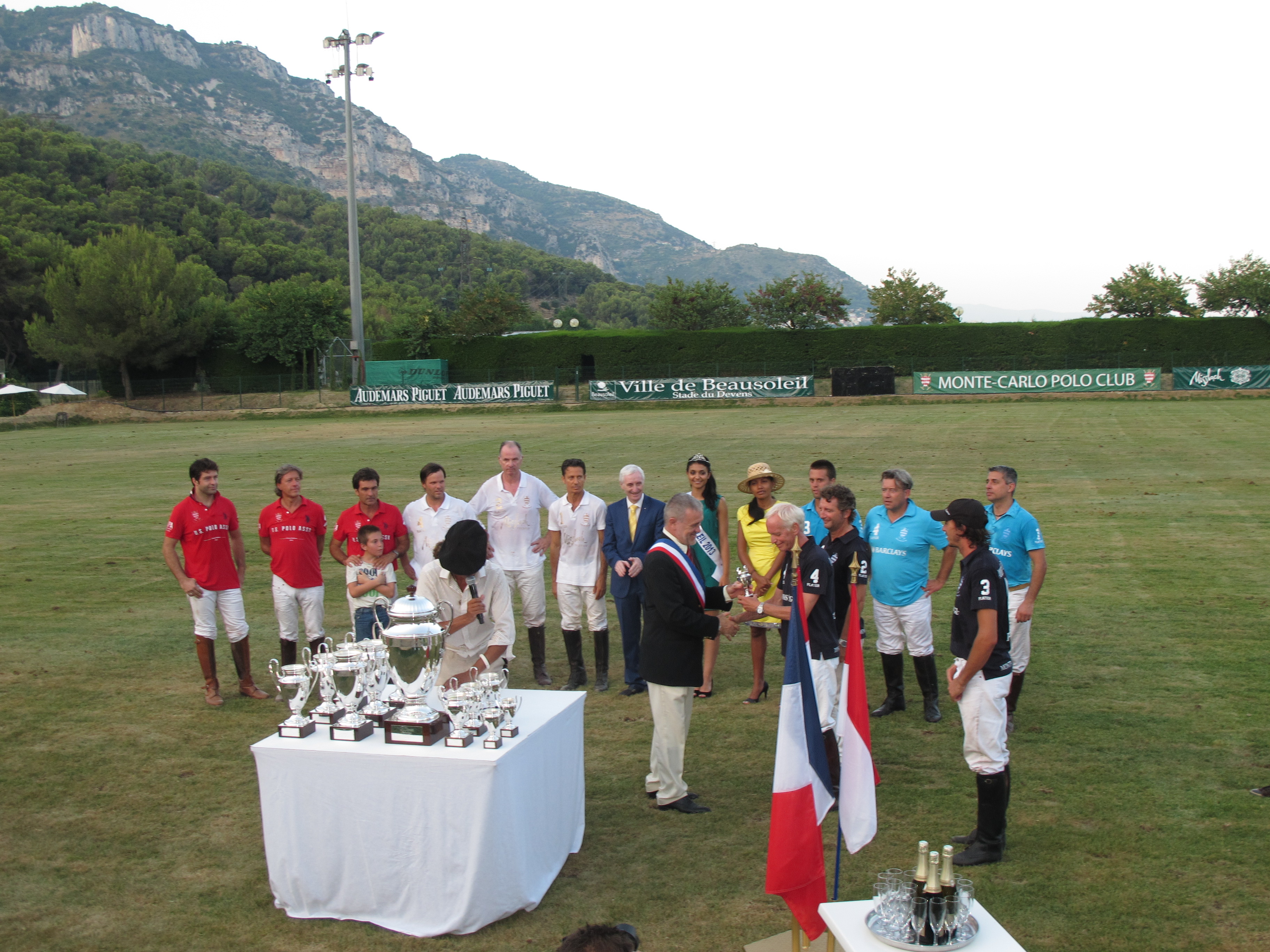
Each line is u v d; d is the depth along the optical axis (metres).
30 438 38.41
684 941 4.26
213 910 4.61
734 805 5.69
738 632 9.77
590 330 58.31
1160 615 9.46
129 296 54.00
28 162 135.25
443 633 4.59
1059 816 5.38
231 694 7.90
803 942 4.12
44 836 5.39
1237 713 6.87
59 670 8.53
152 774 6.26
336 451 27.72
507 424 37.91
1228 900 4.48
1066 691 7.45
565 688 8.06
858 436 27.92
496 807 4.27
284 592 7.85
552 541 8.03
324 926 4.46
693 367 55.25
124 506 18.28
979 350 52.50
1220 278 55.91
